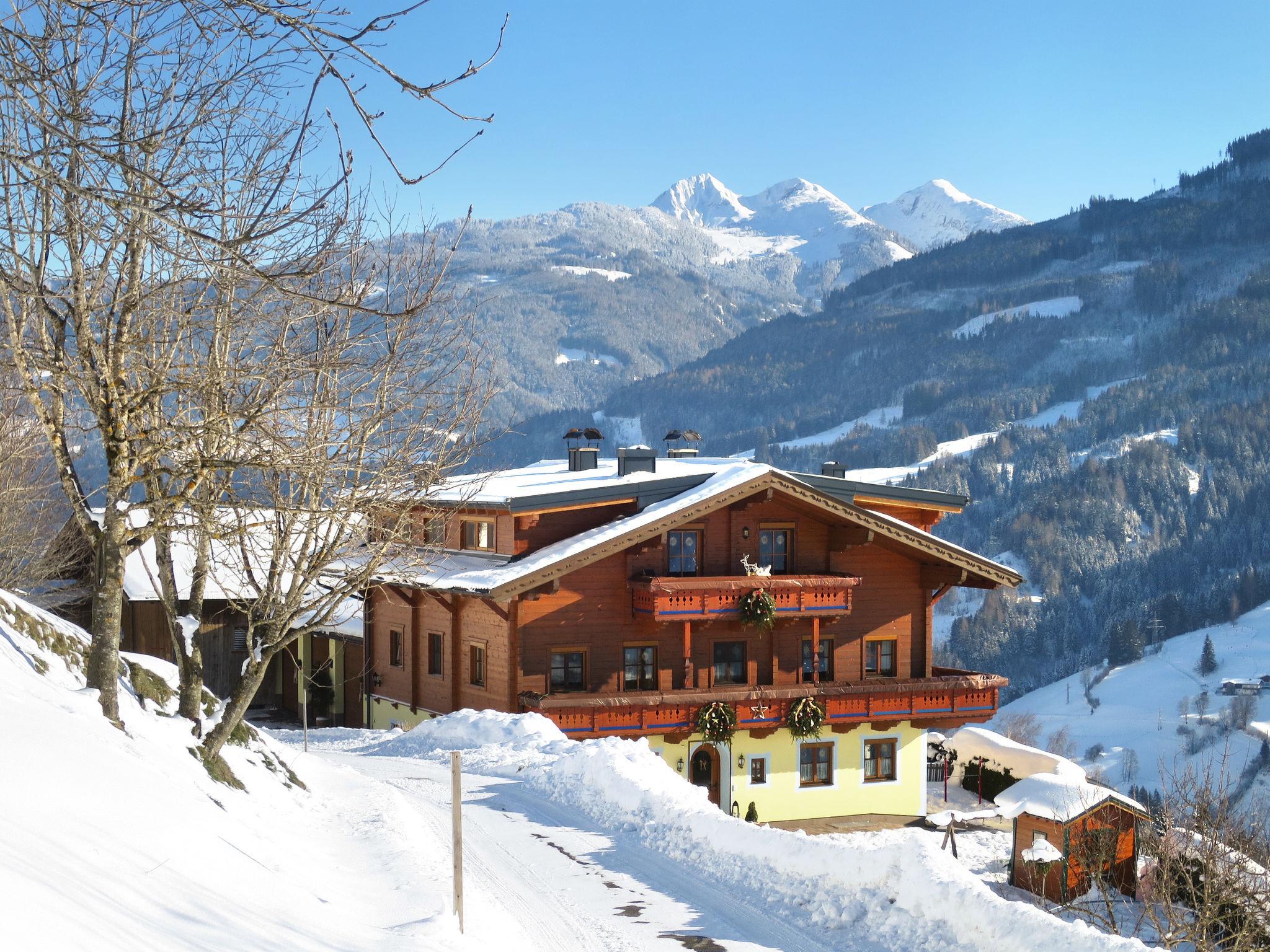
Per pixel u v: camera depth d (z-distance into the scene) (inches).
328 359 466.6
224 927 286.7
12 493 956.6
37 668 444.8
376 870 485.4
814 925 496.4
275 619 547.5
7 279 291.7
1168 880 737.6
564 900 515.8
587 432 1499.8
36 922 205.6
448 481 635.5
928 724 1353.3
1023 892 1028.5
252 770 568.7
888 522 1275.8
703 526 1261.1
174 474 456.1
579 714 1155.9
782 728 1273.4
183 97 393.7
